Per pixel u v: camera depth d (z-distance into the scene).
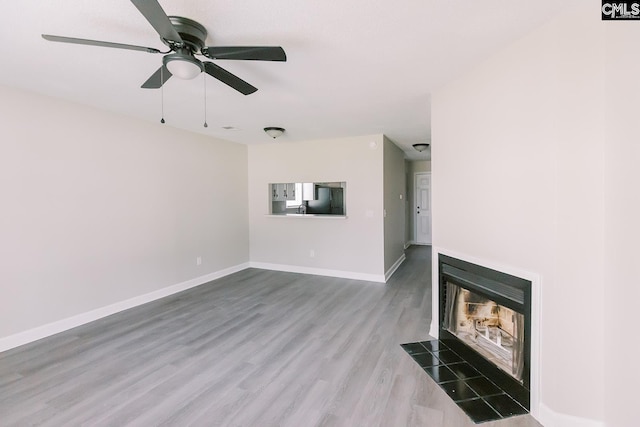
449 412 1.97
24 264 2.92
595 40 1.61
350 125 4.30
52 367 2.50
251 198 5.96
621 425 1.56
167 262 4.33
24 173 2.92
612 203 1.57
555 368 1.80
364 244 5.10
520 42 1.98
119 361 2.59
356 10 1.69
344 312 3.67
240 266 5.77
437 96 2.90
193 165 4.73
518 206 2.01
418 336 3.04
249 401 2.08
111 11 1.70
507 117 2.09
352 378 2.34
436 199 2.94
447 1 1.62
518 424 1.86
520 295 2.01
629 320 1.50
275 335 3.07
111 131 3.62
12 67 2.41
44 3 1.62
